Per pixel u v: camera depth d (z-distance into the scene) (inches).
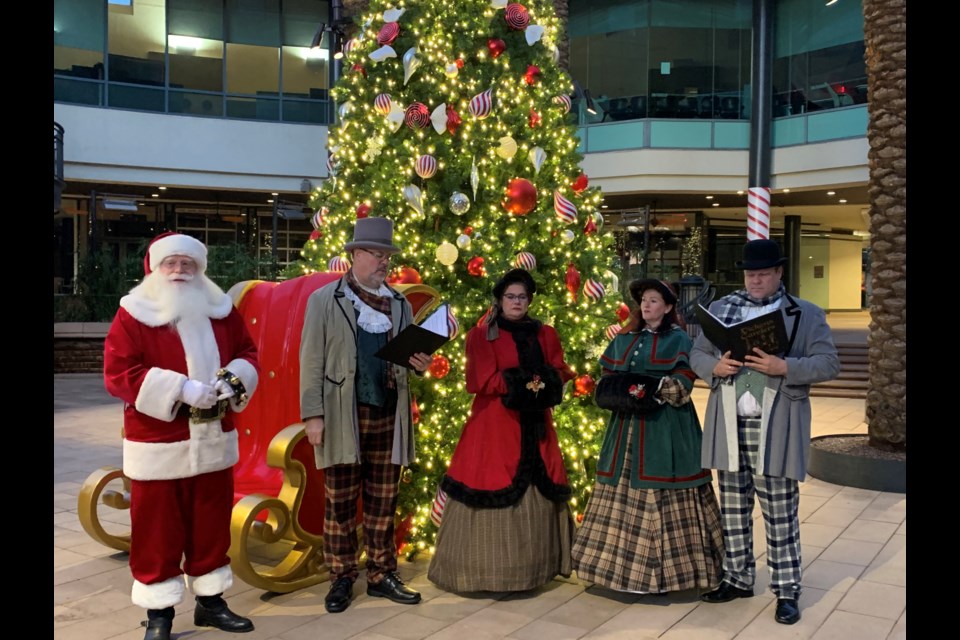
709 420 151.6
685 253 889.5
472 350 159.0
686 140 762.8
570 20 805.9
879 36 281.6
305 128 780.6
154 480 134.7
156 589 134.3
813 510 229.1
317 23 806.5
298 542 165.0
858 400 468.4
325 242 206.1
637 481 151.7
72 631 143.0
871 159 282.4
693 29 768.9
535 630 141.7
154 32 755.4
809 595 160.2
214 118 754.2
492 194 193.2
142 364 136.7
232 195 828.0
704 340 157.5
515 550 154.4
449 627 143.1
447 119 186.9
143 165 732.0
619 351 160.4
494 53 198.2
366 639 138.1
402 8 198.8
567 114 213.9
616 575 151.9
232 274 635.5
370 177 199.8
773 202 837.8
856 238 1167.6
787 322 150.3
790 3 742.5
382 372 154.3
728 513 154.2
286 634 140.4
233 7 781.3
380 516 157.8
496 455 155.9
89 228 829.2
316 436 149.9
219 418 139.8
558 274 201.5
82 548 192.4
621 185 773.3
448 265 186.4
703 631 141.6
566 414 195.0
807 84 737.6
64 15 719.1
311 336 151.3
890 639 138.3
